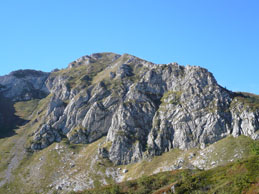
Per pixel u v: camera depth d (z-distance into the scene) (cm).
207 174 12269
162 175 14700
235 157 18138
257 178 10144
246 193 9588
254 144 15125
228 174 11462
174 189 11575
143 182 14162
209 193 10512
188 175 12825
